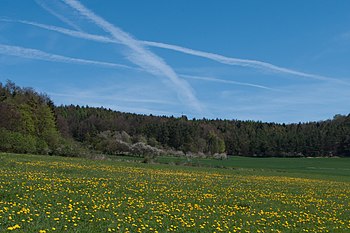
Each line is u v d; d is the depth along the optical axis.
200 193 26.19
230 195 26.61
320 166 102.56
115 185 26.00
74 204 17.44
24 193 18.95
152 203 20.05
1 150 61.41
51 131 79.31
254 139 158.50
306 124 181.88
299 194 30.83
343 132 152.62
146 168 49.72
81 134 122.38
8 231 12.05
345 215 21.80
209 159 114.81
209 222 16.83
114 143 94.12
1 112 78.44
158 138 130.38
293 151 155.12
